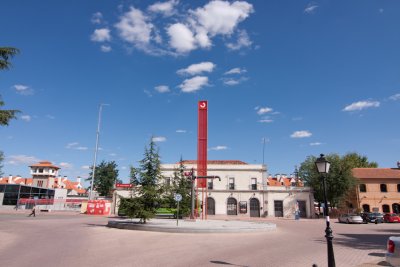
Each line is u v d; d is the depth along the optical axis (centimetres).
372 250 1407
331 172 5259
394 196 5672
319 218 5316
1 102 1609
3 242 1493
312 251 1350
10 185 5919
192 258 1146
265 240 1764
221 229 2072
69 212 5191
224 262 1074
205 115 4188
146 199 2294
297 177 6550
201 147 4131
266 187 5678
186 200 3822
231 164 5844
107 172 7662
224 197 5694
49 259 1087
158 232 2069
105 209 4844
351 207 5822
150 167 2361
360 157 7588
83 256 1159
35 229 2153
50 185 9844
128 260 1092
